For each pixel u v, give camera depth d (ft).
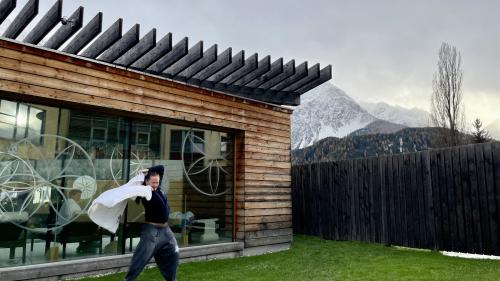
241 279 17.13
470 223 23.09
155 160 21.39
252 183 25.45
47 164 17.49
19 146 16.75
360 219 30.45
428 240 25.46
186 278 17.40
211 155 24.25
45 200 17.25
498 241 21.58
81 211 18.29
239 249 24.12
